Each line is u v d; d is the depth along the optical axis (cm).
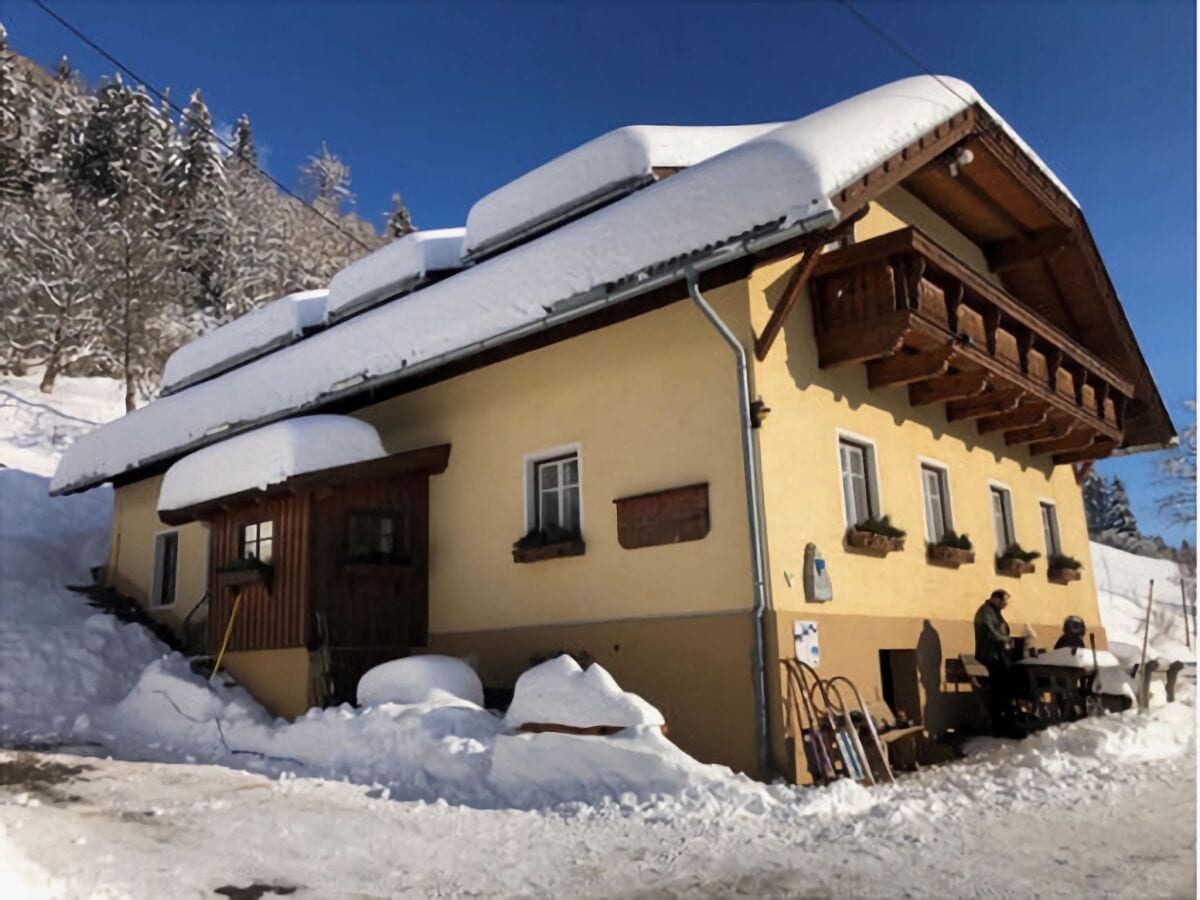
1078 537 1434
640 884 470
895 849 516
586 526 919
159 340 3691
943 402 1109
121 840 562
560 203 1221
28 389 3177
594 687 727
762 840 547
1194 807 609
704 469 830
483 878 488
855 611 870
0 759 839
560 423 965
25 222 3631
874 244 844
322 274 5466
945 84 957
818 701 787
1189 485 3106
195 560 1366
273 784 763
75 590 1488
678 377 867
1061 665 973
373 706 884
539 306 893
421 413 1123
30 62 5428
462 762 750
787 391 845
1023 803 632
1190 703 1101
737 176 783
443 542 1068
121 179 4981
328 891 465
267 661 1033
